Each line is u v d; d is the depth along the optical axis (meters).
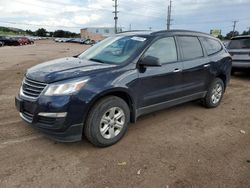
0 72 10.40
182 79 5.01
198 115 5.57
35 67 4.28
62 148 3.88
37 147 3.89
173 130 4.71
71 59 4.72
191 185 3.09
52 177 3.16
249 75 10.94
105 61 4.37
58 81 3.56
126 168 3.40
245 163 3.62
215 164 3.56
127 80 4.01
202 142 4.25
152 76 4.39
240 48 9.56
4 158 3.54
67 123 3.53
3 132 4.33
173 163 3.55
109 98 3.87
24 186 2.97
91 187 3.00
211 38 6.05
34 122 3.65
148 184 3.08
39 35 120.38
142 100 4.35
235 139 4.41
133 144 4.09
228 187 3.07
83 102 3.56
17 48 32.03
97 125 3.77
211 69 5.69
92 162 3.52
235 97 7.25
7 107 5.62
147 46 4.41
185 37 5.24
